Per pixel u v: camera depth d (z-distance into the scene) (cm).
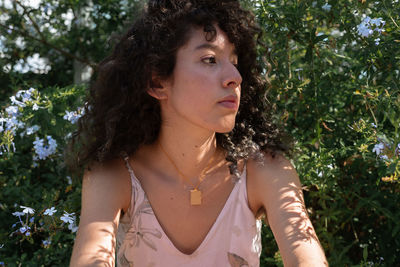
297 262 121
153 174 139
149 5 137
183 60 126
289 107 214
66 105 233
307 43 199
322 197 195
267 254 205
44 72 346
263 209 142
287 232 127
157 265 136
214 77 123
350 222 209
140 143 142
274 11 195
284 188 135
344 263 192
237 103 125
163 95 132
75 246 125
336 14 191
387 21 179
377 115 190
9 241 215
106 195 134
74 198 197
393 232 185
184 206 137
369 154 179
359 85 194
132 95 138
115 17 308
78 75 334
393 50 175
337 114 216
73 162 162
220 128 124
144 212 137
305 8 192
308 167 192
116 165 140
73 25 337
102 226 129
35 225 197
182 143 134
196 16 124
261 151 143
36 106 221
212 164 140
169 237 137
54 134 237
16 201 231
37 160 255
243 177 139
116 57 145
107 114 140
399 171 152
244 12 139
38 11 329
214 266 136
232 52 131
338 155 202
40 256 214
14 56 341
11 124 218
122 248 143
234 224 137
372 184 197
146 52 132
